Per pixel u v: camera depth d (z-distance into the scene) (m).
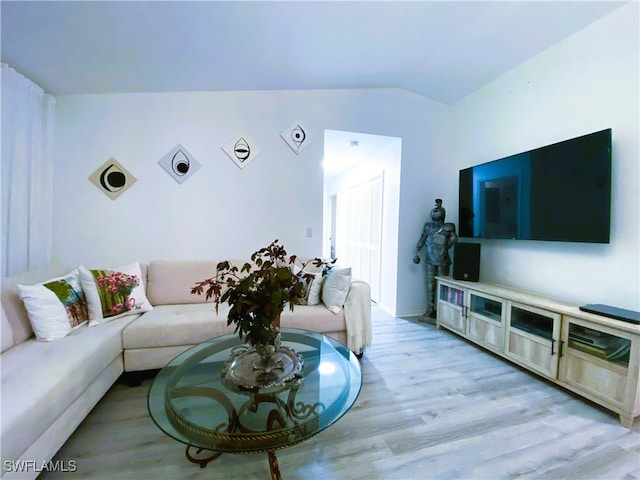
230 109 2.77
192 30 1.86
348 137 3.19
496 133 2.78
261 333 1.25
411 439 1.40
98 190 2.55
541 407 1.67
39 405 1.05
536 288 2.39
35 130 2.28
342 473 1.21
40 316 1.56
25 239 2.21
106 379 1.61
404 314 3.40
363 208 4.44
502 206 2.57
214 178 2.76
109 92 2.52
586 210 1.94
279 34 1.99
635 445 1.37
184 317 1.97
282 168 2.90
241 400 1.19
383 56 2.42
